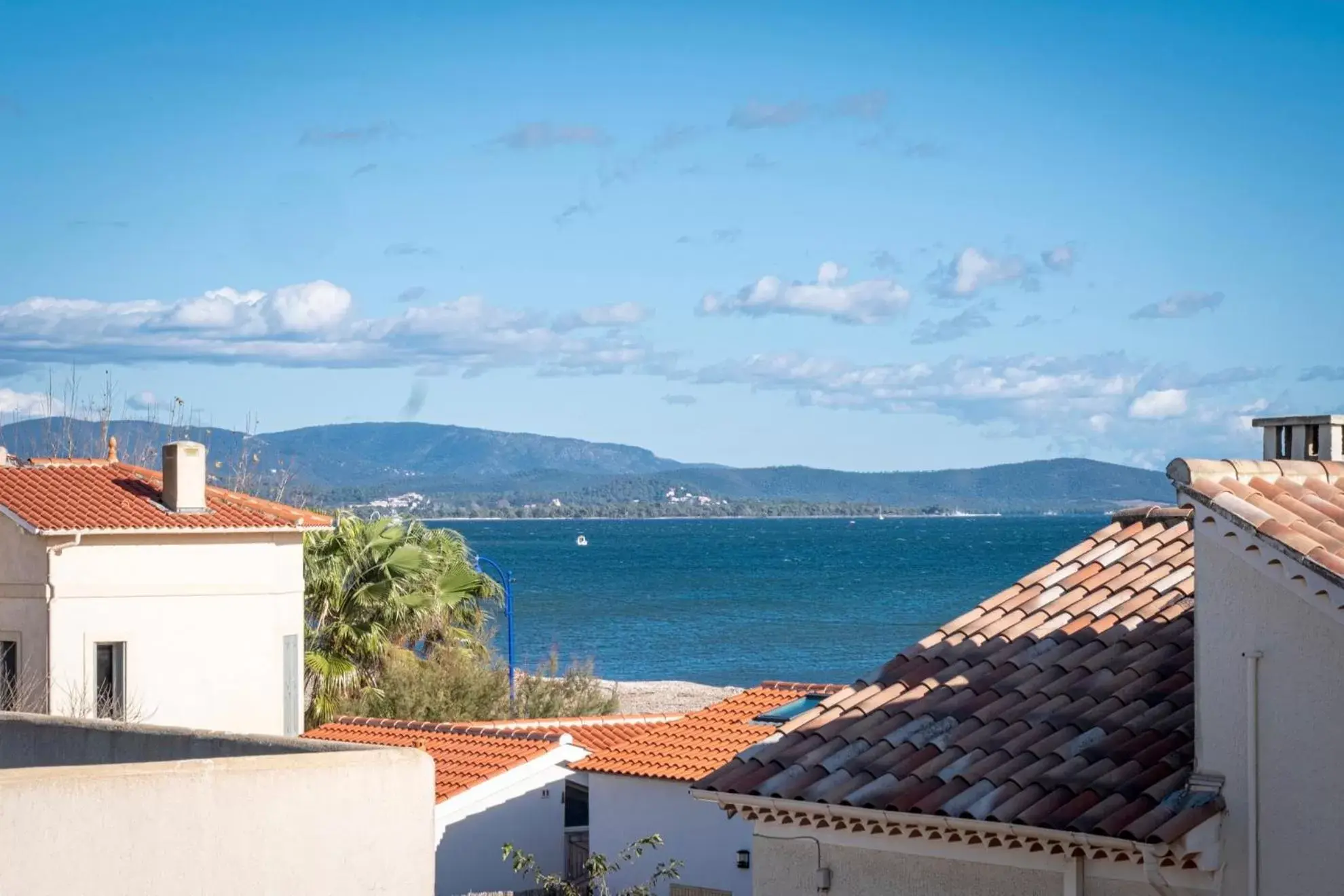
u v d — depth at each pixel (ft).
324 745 32.24
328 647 129.08
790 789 43.83
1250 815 36.42
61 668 102.89
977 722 44.29
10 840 25.67
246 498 117.91
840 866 43.78
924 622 368.07
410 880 29.84
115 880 26.58
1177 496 38.47
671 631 347.36
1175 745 40.29
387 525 135.95
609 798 87.81
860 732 45.83
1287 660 36.14
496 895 70.13
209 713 108.88
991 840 40.19
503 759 92.12
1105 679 44.39
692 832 84.17
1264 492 39.55
